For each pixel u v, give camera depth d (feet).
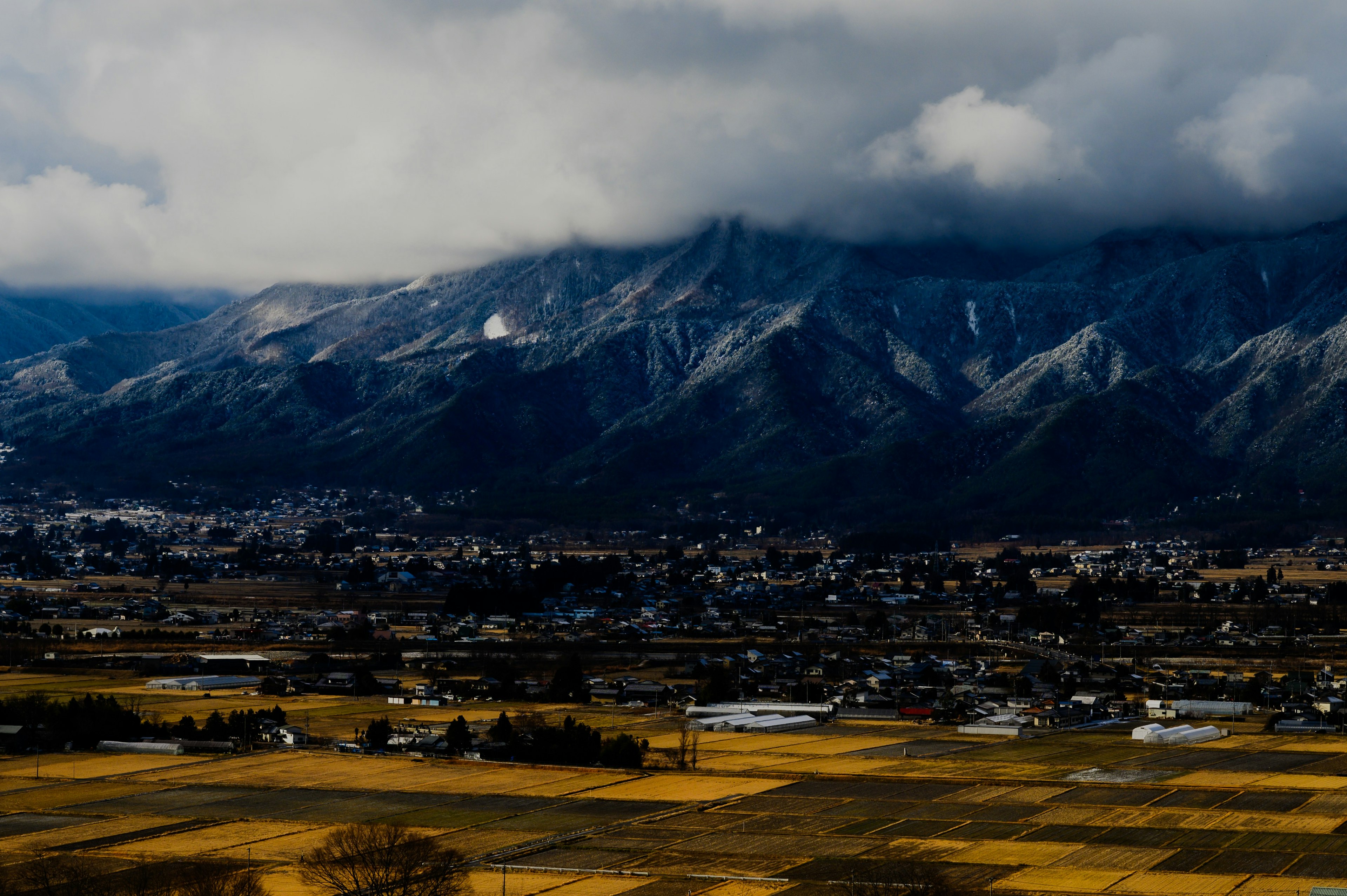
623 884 640.99
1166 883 633.61
